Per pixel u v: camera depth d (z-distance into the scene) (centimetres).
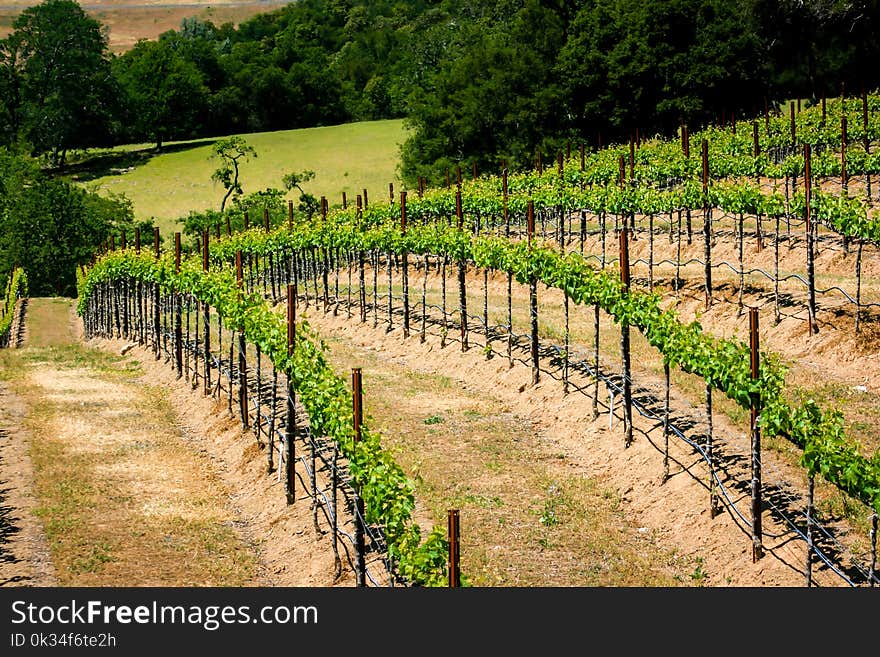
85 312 4706
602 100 6981
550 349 2439
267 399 2406
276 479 1866
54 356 3497
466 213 3903
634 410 1966
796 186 3500
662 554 1506
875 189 3438
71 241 7588
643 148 4438
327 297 3512
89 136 11738
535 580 1404
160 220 8588
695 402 1989
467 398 2311
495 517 1619
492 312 2992
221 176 8669
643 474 1738
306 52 14600
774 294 2514
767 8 6656
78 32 11769
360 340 3066
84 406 2567
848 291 2469
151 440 2250
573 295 2064
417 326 2978
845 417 1841
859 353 2119
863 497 1314
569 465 1867
